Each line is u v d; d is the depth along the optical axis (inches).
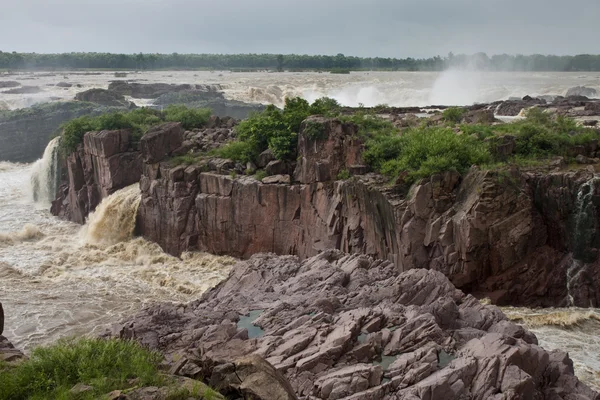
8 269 2001.7
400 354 878.4
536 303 1585.9
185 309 1154.7
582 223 1578.5
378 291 1090.7
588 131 1998.0
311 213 1893.5
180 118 2701.8
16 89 5349.4
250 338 956.6
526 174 1656.0
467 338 933.2
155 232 2229.3
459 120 2591.0
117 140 2417.6
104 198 2409.0
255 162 2112.5
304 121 1930.4
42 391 657.0
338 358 858.8
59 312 1651.1
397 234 1606.8
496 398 749.9
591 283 1573.6
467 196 1572.3
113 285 1893.5
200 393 642.2
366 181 1738.4
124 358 730.2
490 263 1567.4
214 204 2062.0
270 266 1296.8
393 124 2375.7
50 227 2536.9
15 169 3631.9
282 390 684.1
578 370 1229.7
